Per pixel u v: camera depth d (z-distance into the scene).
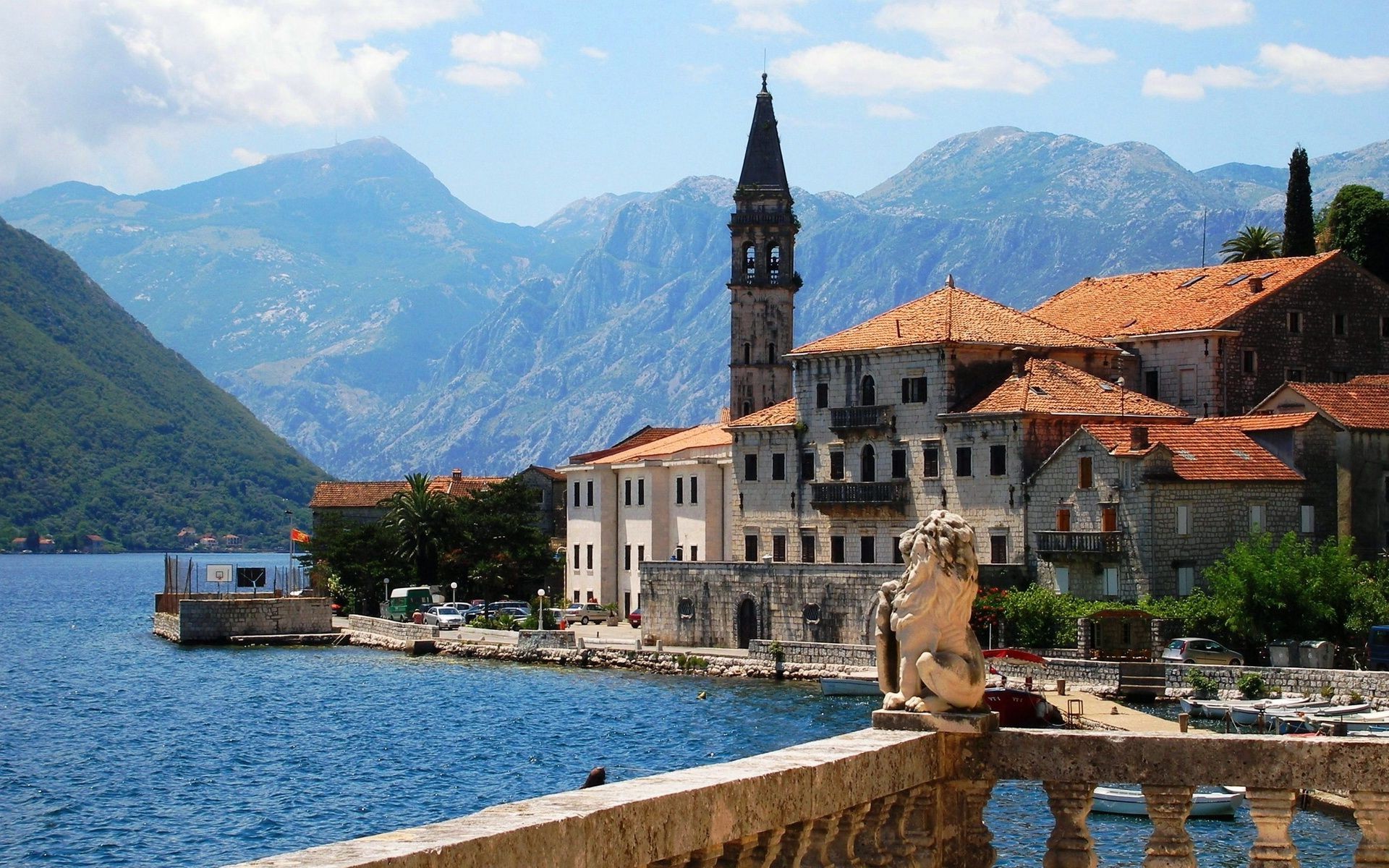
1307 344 121.50
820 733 83.94
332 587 169.50
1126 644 94.25
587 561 157.25
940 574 18.52
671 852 13.84
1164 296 127.62
